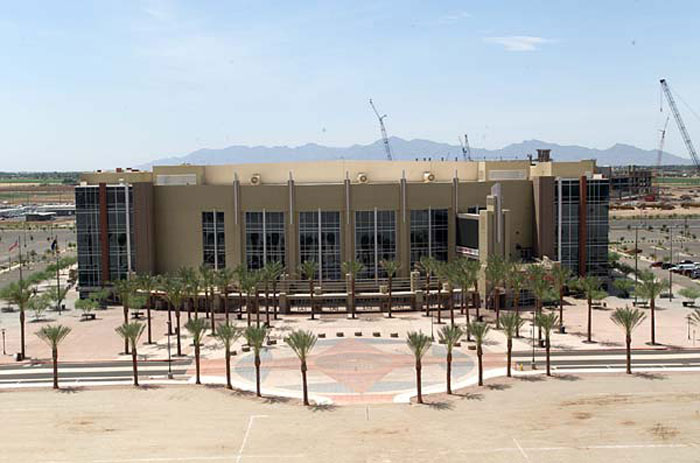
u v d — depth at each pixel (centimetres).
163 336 10056
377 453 5559
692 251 19250
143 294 11606
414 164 13438
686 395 6925
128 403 6938
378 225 12256
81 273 12725
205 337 9931
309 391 7369
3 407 6825
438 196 12469
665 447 5588
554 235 12912
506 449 5600
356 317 11150
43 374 8106
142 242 12544
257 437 5953
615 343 9256
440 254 12581
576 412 6456
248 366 8381
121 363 8588
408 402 6931
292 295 11538
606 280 13025
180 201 12638
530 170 13575
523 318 10812
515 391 7169
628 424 6112
